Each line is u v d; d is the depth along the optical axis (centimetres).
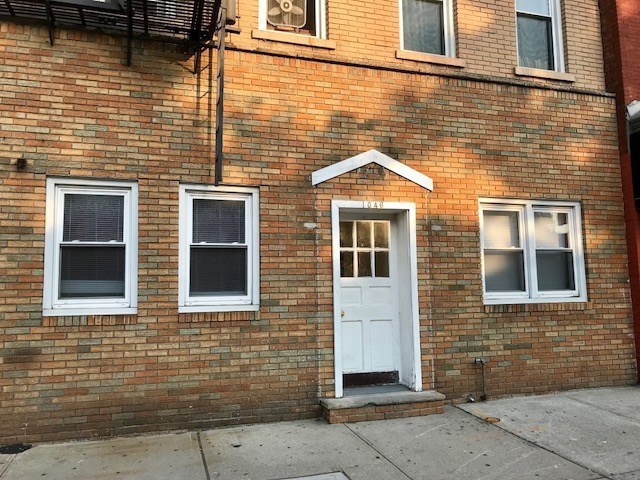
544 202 709
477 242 663
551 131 715
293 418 573
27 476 427
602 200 731
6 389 498
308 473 434
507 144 692
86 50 546
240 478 423
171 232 555
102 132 545
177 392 541
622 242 734
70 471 437
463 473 437
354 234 650
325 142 616
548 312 686
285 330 579
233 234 589
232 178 579
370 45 655
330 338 591
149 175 555
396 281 656
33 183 521
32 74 529
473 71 695
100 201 552
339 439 511
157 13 534
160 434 530
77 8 516
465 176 668
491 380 651
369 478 426
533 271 695
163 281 548
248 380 563
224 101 584
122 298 546
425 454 475
